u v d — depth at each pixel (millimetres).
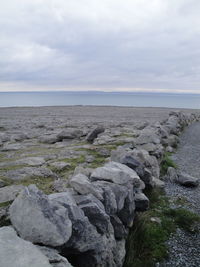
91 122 21078
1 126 16734
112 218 3512
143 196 4629
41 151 8266
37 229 2373
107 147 8586
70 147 9000
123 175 4332
